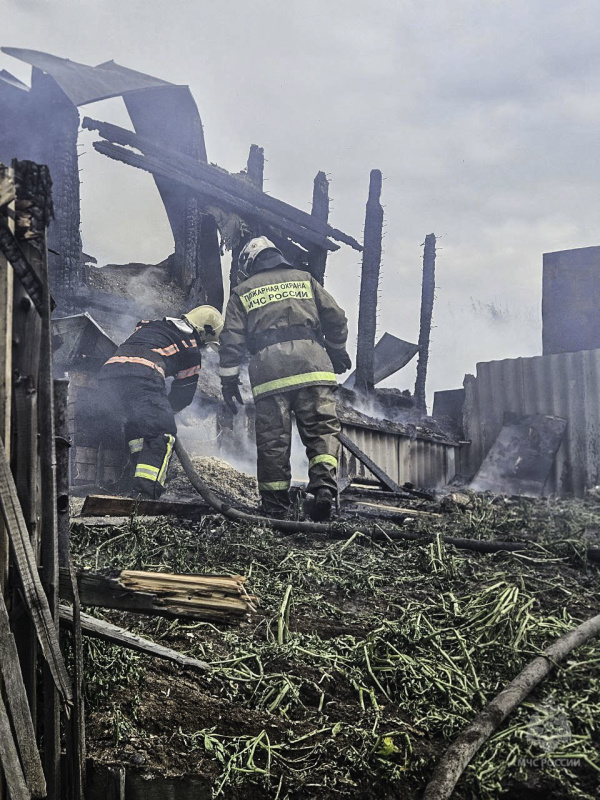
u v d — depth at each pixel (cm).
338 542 420
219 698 226
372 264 1070
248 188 820
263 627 279
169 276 848
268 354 512
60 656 163
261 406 513
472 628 286
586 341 1102
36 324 171
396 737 211
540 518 569
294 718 221
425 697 237
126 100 831
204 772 192
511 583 340
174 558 345
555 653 254
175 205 845
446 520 504
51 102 670
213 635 267
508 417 1018
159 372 526
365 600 322
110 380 518
